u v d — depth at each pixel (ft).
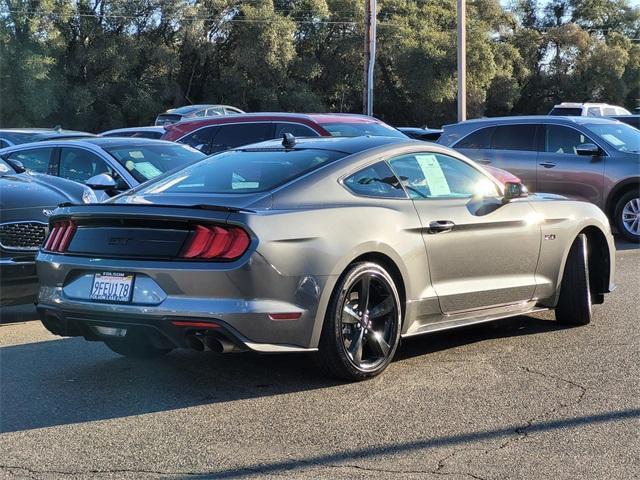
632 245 36.65
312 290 15.02
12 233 21.31
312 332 15.16
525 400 15.20
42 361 18.42
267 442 13.19
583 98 194.59
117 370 17.57
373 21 96.02
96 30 149.07
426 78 164.86
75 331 16.05
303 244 14.98
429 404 15.01
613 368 17.30
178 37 158.71
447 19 182.09
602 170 37.29
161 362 18.15
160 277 14.66
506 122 40.83
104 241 15.48
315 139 18.70
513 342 19.69
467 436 13.37
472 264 18.24
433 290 17.51
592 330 20.81
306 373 17.02
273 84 161.27
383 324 16.58
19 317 23.77
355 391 15.81
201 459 12.53
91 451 12.91
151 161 30.32
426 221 17.24
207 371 17.34
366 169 17.01
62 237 16.15
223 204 15.26
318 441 13.20
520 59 185.68
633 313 22.76
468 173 19.11
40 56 139.23
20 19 139.85
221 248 14.43
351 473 11.91
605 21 209.36
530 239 19.51
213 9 159.02
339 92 176.45
